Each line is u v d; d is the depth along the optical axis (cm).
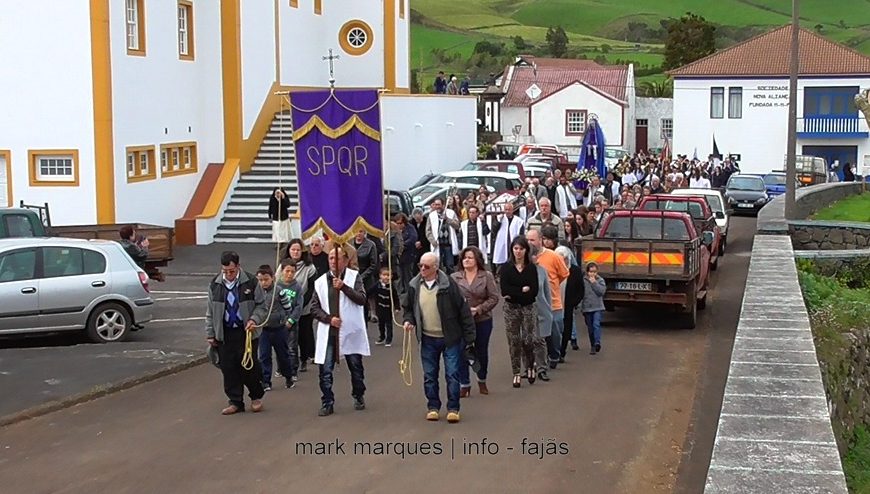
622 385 1328
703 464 970
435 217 2220
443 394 1288
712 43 9931
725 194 3569
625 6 16275
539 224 1945
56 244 1602
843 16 14662
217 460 985
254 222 3166
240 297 1169
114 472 950
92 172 2689
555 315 1414
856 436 1422
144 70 2877
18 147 2694
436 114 3847
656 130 7262
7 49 2677
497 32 14625
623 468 958
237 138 3316
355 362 1187
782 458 608
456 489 895
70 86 2677
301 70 3912
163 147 3006
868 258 2372
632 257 1742
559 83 7144
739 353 970
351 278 1177
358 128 1309
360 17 4119
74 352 1496
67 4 2659
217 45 3284
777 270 1725
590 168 3659
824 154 6069
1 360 1429
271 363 1325
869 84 5941
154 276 2152
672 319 1862
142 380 1338
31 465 975
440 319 1125
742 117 6116
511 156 5216
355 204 1323
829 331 1534
